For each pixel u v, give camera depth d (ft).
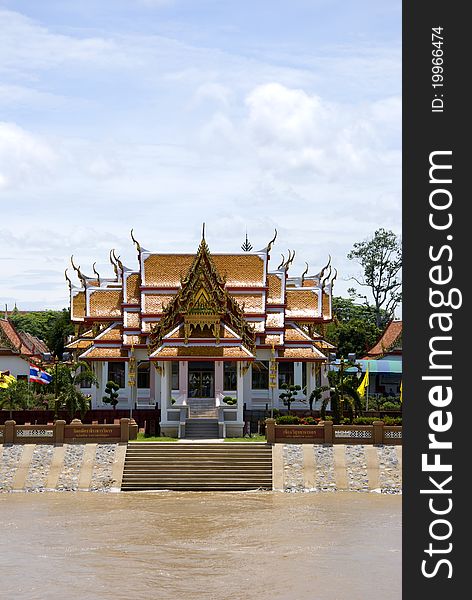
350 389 245.45
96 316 280.10
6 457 199.41
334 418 250.98
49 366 330.75
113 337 272.92
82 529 154.40
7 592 118.52
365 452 201.57
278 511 169.89
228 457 201.77
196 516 165.17
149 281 275.39
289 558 135.23
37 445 203.41
